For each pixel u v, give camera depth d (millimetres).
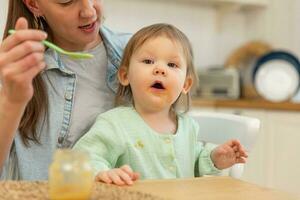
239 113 2910
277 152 2852
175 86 1324
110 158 1278
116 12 3062
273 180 2865
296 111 2771
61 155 743
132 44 1367
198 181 968
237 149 1309
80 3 1220
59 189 728
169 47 1331
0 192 786
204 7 3391
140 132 1301
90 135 1263
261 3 3422
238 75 3201
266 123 2873
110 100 1413
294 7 3387
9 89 960
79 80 1375
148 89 1312
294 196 854
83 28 1266
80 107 1356
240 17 3535
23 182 857
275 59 3086
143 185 926
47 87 1326
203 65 3406
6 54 916
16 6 1320
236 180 984
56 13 1228
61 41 1345
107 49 1428
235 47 3514
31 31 915
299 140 2764
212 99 2973
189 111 1478
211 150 1364
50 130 1314
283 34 3426
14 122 1026
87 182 747
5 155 1077
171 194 849
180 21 3303
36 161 1302
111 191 820
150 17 3184
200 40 3393
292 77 3064
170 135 1326
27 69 927
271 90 3070
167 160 1306
